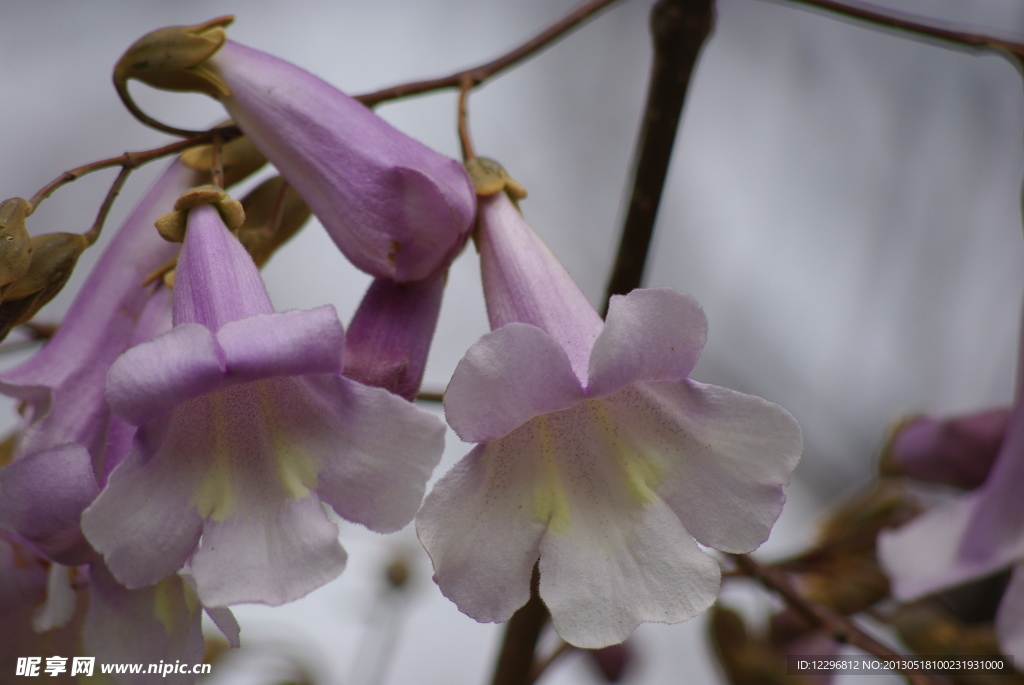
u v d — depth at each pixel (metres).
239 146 0.59
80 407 0.58
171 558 0.54
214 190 0.56
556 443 0.57
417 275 0.57
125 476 0.54
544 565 0.56
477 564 0.55
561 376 0.55
